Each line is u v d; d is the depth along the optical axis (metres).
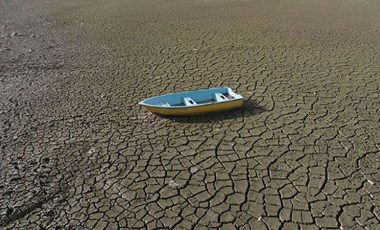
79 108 5.29
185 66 6.77
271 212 3.27
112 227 3.16
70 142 4.43
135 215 3.28
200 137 4.44
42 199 3.50
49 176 3.82
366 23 9.26
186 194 3.51
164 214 3.28
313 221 3.17
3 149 4.31
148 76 6.39
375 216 3.21
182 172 3.82
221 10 11.09
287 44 7.80
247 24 9.44
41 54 7.70
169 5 12.03
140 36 8.76
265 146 4.22
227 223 3.17
